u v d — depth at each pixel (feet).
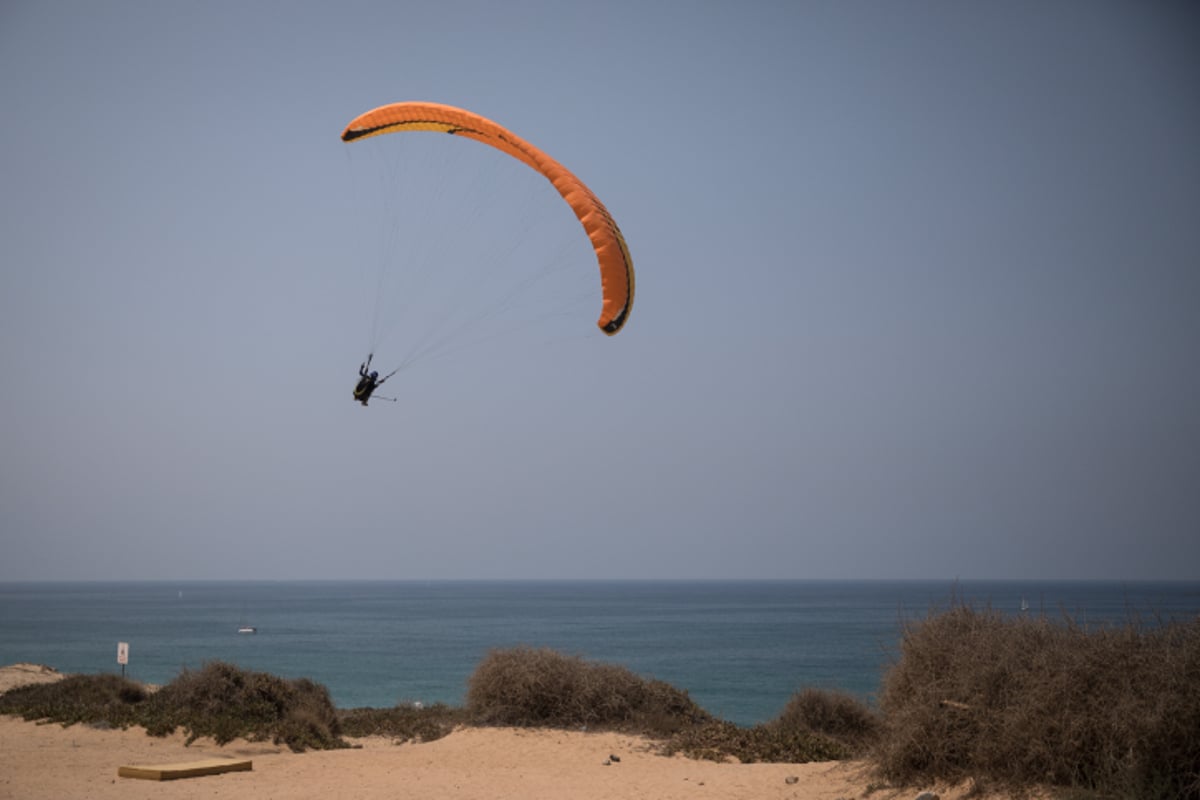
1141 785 37.78
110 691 86.17
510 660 78.02
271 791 50.70
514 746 66.90
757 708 143.43
